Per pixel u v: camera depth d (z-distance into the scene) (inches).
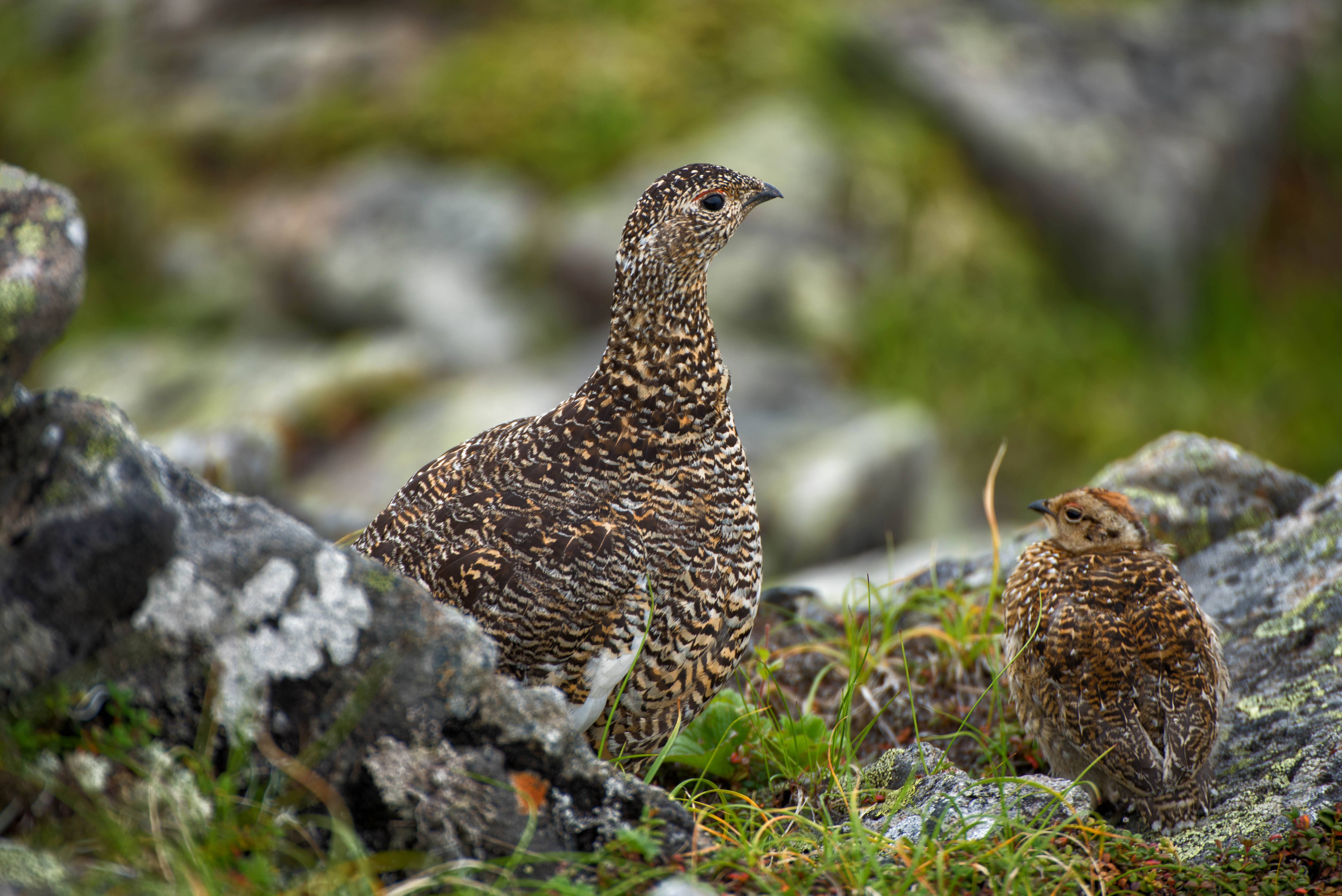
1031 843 264.7
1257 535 431.8
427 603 239.6
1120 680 324.5
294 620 229.0
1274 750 336.2
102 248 1151.6
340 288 1062.4
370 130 1165.7
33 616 211.3
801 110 1166.3
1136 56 1322.6
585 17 1258.0
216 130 1187.9
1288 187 1423.5
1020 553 430.6
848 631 404.2
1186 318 1243.8
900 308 1071.6
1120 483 465.1
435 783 229.1
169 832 210.5
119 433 221.8
